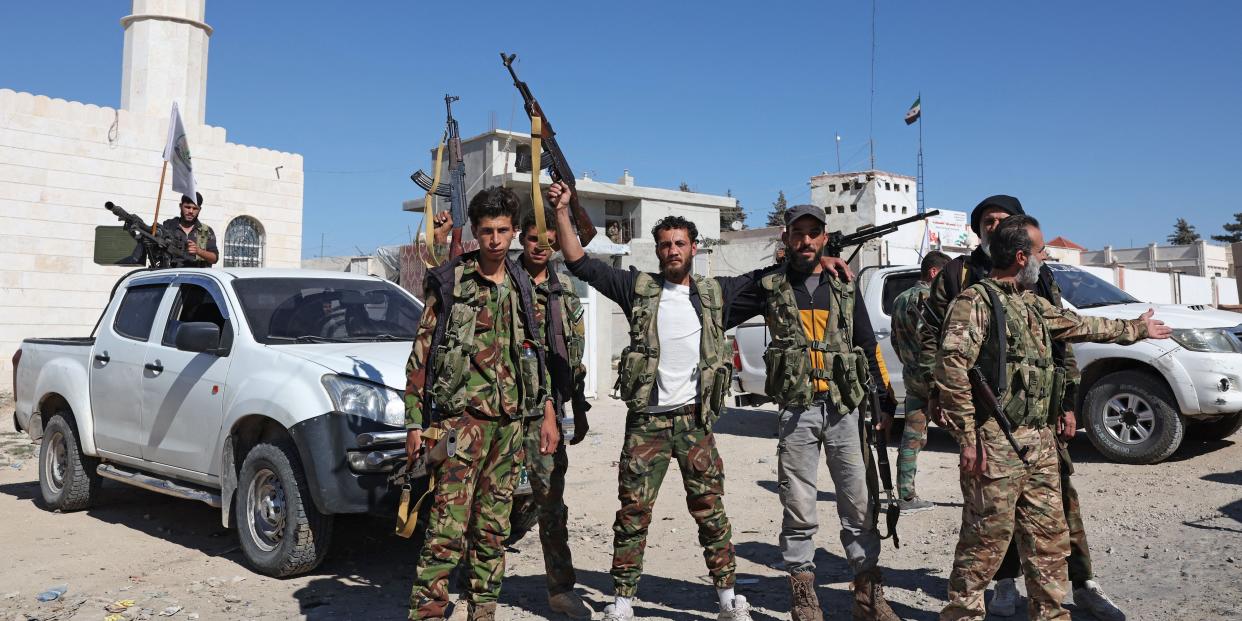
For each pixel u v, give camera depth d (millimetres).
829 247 4590
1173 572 4426
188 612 4168
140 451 5773
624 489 3869
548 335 3824
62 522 6227
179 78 20938
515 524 5332
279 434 4812
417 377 3443
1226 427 8102
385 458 4457
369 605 4281
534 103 3709
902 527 5672
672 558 5129
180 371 5480
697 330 3822
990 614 3994
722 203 41938
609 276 3889
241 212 20594
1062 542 3354
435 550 3346
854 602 3863
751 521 6031
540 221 3684
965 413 3318
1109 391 7516
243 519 4871
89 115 18125
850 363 3684
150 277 6273
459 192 4656
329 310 5656
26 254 17250
